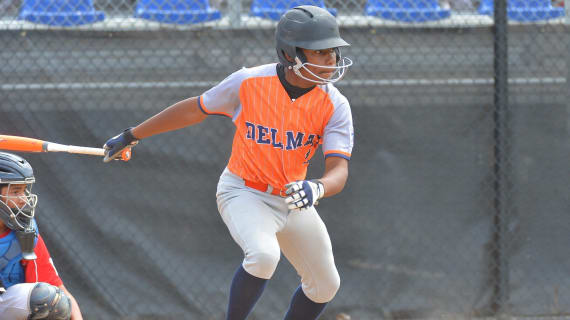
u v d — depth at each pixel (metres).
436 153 14.65
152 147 14.40
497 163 14.67
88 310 14.27
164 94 14.40
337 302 14.64
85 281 14.27
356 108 14.56
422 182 14.66
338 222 14.62
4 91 14.22
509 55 14.58
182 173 14.45
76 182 14.27
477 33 14.59
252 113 9.38
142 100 14.37
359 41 14.52
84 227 14.28
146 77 14.35
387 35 14.54
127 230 14.37
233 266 14.58
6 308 8.65
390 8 14.59
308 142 9.50
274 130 9.32
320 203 14.59
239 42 14.41
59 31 14.26
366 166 14.60
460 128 14.63
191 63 14.38
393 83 14.56
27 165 8.97
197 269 14.49
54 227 14.22
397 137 14.61
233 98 9.50
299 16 9.00
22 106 14.26
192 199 14.46
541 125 14.67
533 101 14.66
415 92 14.59
